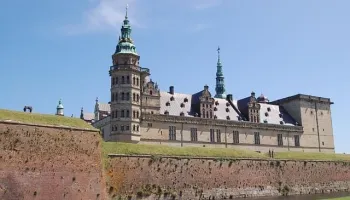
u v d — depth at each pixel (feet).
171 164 220.64
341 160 316.19
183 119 327.88
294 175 279.90
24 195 156.97
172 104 338.54
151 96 319.47
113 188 192.85
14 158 158.51
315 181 290.56
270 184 263.29
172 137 320.09
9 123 161.07
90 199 177.88
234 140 354.54
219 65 547.90
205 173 233.76
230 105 383.45
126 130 292.61
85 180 178.81
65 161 174.40
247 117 376.07
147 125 308.40
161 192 210.38
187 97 357.00
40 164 165.58
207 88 353.10
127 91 297.94
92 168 183.42
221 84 541.34
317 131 412.16
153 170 211.61
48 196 164.14
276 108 413.59
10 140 159.43
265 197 253.24
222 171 242.17
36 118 177.88
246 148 359.05
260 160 264.31
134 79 302.66
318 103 420.77
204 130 338.34
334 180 303.07
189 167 228.02
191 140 329.11
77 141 182.19
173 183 217.56
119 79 299.79
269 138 376.89
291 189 273.33
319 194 280.51
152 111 317.63
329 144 418.10
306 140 401.49
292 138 392.68
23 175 159.12
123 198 194.70
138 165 206.59
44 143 169.89
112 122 297.53
